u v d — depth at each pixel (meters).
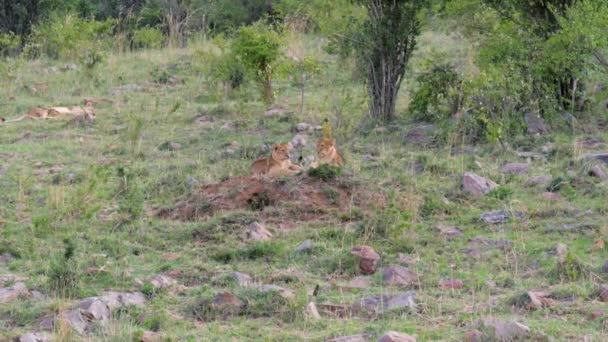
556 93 18.56
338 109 19.86
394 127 18.81
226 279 10.75
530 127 17.89
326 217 13.06
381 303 9.68
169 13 35.06
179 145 18.27
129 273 11.07
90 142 18.97
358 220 12.92
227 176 14.81
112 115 21.88
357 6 20.52
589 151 16.25
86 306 9.64
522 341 8.33
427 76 19.30
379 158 16.25
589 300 9.68
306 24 30.94
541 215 12.92
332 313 9.55
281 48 25.64
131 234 12.69
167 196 14.51
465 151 16.72
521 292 9.72
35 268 11.41
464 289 10.27
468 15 20.98
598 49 17.84
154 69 27.48
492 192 13.73
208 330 9.12
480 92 17.56
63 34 30.38
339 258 11.19
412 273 10.75
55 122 21.27
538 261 11.02
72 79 26.44
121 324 9.02
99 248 12.08
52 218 13.08
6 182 15.77
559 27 18.58
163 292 10.35
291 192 13.50
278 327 9.20
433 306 9.56
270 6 34.69
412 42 19.73
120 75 26.91
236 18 34.78
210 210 13.48
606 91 18.17
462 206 13.53
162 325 9.23
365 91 21.41
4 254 11.97
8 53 31.08
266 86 22.38
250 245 11.91
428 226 12.73
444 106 19.75
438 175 15.16
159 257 11.83
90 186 13.87
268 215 13.10
